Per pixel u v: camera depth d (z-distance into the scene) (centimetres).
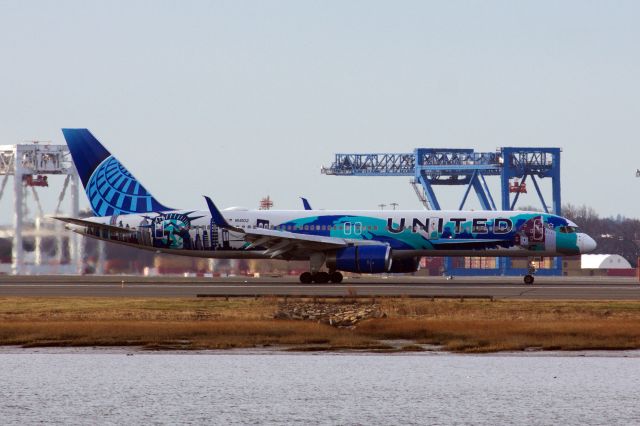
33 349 16650
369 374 14962
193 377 14738
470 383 14438
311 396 13750
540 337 17238
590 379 14688
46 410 12938
